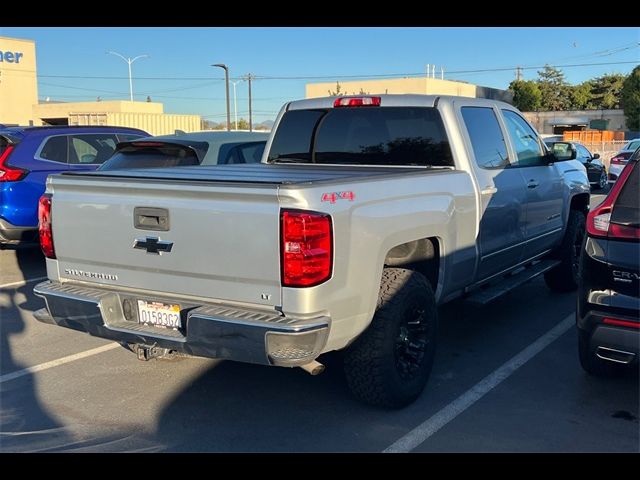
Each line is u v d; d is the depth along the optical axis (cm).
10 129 959
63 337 614
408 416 438
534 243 638
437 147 527
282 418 438
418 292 437
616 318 409
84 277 440
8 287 802
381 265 407
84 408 457
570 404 457
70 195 436
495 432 415
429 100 533
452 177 493
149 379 509
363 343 418
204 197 378
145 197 402
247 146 814
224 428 425
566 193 700
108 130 994
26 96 4531
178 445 404
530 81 7850
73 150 945
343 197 377
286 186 354
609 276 412
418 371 452
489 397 469
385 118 553
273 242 358
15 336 617
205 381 503
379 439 407
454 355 557
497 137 582
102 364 543
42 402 468
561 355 556
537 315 678
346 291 380
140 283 412
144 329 409
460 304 717
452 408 450
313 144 590
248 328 358
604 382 495
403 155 543
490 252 546
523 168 610
